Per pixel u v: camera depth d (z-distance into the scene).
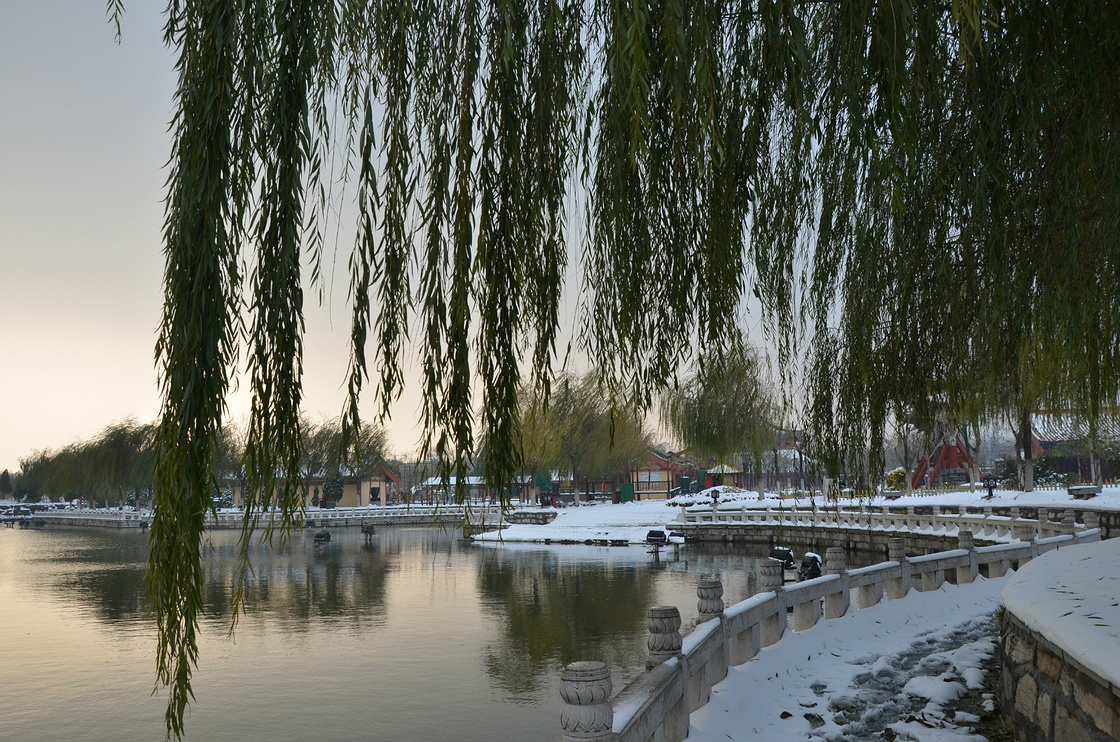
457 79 3.18
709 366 3.89
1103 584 6.66
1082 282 4.93
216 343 2.38
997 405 5.79
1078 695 4.86
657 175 3.76
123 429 85.50
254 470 2.56
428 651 17.83
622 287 3.71
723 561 36.97
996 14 3.81
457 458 2.96
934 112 4.21
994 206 4.39
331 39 3.12
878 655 9.16
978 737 6.02
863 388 5.31
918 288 5.14
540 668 16.03
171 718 2.29
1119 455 40.34
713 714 6.11
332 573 34.53
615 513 62.09
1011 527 27.05
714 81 3.57
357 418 2.93
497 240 3.19
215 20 2.54
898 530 34.84
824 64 4.48
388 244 3.13
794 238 5.09
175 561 2.29
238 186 2.74
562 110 3.38
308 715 13.16
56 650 18.53
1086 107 4.03
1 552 49.81
